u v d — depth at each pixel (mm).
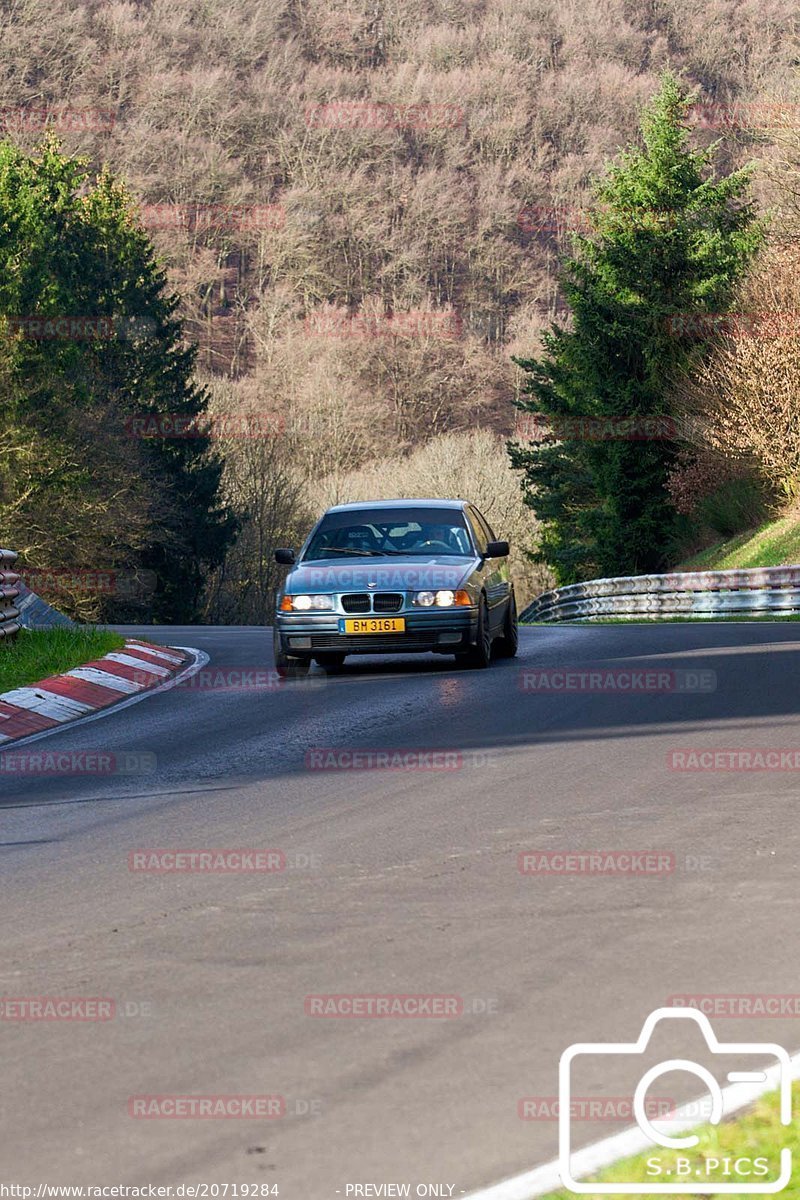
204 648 42031
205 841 16109
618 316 98125
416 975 11156
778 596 61406
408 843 15656
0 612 35312
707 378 89625
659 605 69938
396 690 28656
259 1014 10367
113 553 128125
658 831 15820
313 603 32031
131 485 124500
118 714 27250
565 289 100250
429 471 194500
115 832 16766
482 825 16406
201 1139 8281
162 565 145625
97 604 132000
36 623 45875
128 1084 9133
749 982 10781
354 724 24438
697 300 96812
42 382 116688
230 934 12430
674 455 99312
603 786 18422
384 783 19109
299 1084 9047
